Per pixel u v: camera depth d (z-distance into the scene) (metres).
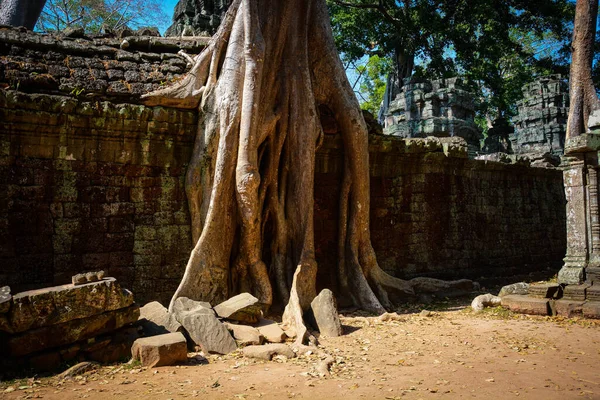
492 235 12.85
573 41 12.42
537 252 14.41
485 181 12.91
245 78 8.06
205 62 8.52
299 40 9.06
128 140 7.90
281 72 8.88
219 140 8.07
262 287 8.00
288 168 8.79
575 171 9.32
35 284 7.10
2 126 7.01
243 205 7.89
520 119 21.89
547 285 8.56
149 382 4.73
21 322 4.90
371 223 10.54
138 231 7.90
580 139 9.10
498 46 21.95
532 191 14.62
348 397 4.26
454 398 4.20
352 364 5.35
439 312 8.66
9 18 12.70
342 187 9.61
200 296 7.57
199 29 11.87
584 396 4.23
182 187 8.27
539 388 4.44
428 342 6.31
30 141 7.25
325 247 9.66
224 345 5.88
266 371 5.11
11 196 7.06
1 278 6.86
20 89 7.47
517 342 6.22
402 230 10.95
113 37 9.56
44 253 7.22
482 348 5.96
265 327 6.68
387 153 10.70
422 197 11.29
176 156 8.30
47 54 8.17
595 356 5.57
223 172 7.91
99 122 7.61
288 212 8.69
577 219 9.20
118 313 5.64
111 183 7.78
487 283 11.81
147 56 9.08
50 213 7.32
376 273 9.48
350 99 9.49
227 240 7.98
